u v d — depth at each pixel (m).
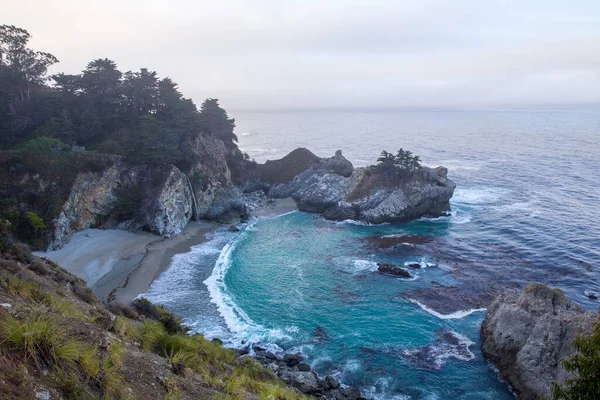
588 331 30.05
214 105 108.06
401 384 34.12
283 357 37.03
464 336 40.66
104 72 82.44
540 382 31.02
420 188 84.31
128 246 63.72
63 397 7.56
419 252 64.31
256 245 69.38
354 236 74.12
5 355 7.40
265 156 181.62
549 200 93.62
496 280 52.72
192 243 69.38
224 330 41.91
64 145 70.94
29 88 80.81
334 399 30.94
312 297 49.53
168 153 76.81
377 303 47.78
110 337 11.87
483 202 94.56
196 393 11.73
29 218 57.03
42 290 16.03
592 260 58.00
